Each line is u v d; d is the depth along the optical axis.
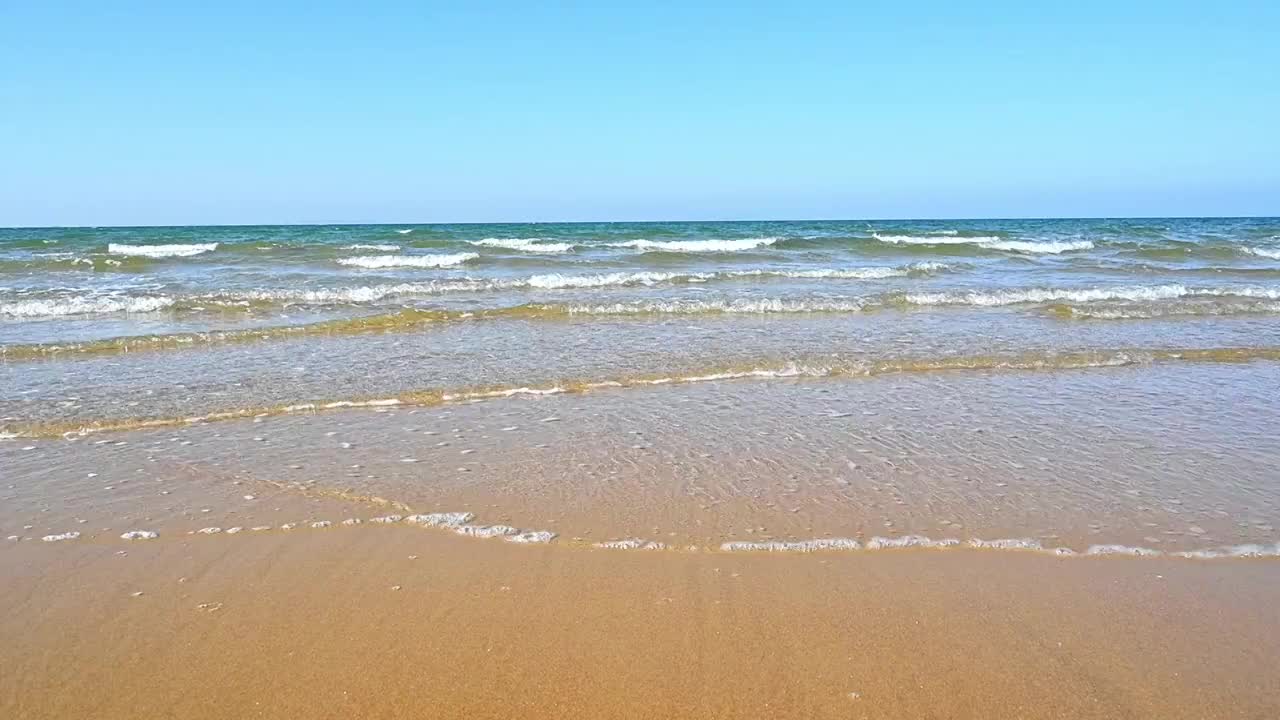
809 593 3.83
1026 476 5.51
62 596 3.76
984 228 52.78
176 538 4.42
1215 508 4.96
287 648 3.34
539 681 3.12
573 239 32.09
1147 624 3.58
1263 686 3.13
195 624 3.52
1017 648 3.38
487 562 4.14
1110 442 6.35
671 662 3.25
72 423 6.60
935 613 3.66
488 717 2.90
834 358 9.39
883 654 3.32
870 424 6.80
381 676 3.14
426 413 7.07
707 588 3.87
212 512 4.79
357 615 3.60
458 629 3.49
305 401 7.36
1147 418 7.09
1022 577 4.02
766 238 30.91
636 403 7.46
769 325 12.04
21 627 3.48
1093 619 3.62
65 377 8.31
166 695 3.02
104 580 3.92
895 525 4.64
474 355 9.56
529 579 3.96
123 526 4.58
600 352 9.76
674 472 5.53
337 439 6.27
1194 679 3.17
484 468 5.59
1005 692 3.07
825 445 6.19
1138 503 5.02
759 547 4.34
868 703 3.00
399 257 21.88
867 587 3.90
